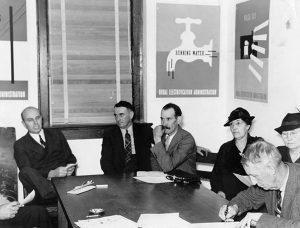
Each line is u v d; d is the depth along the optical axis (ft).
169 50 15.39
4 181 13.57
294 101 11.84
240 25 14.79
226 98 16.02
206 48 15.75
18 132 14.07
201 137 15.97
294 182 6.36
